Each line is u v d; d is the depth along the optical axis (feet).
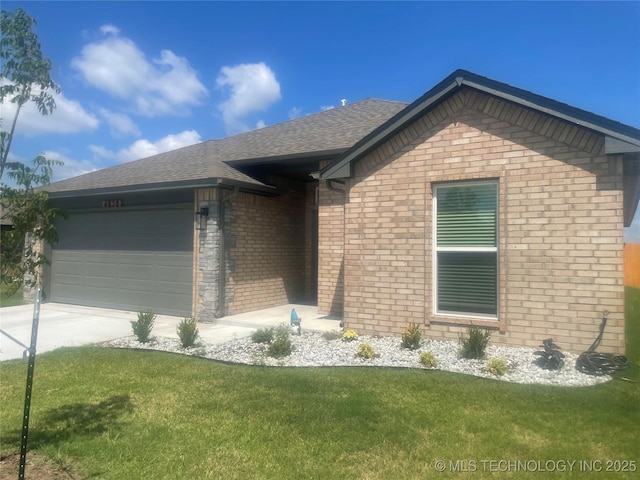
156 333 29.07
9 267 11.09
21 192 11.28
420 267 24.56
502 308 22.27
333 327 28.91
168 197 36.83
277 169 38.91
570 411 14.96
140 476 11.23
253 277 37.24
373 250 25.94
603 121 19.66
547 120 21.57
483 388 17.16
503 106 22.58
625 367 18.83
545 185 21.56
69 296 43.65
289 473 11.37
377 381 18.17
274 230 39.91
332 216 34.78
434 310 24.39
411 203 24.89
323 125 42.98
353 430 13.78
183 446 12.85
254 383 18.25
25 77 11.42
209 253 33.65
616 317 20.03
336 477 11.15
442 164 24.11
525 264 21.89
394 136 25.44
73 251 43.60
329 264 34.81
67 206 43.47
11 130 11.43
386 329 25.43
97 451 12.55
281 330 26.48
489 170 22.86
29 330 30.94
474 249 23.48
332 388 17.49
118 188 36.63
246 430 13.87
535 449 12.45
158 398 16.74
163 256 37.17
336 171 26.53
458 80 22.68
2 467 11.61
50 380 19.04
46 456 12.25
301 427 14.02
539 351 20.66
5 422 14.56
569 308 20.93
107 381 18.84
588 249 20.61
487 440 13.01
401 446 12.73
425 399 16.17
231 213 35.12
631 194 29.45
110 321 34.17
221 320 32.71
